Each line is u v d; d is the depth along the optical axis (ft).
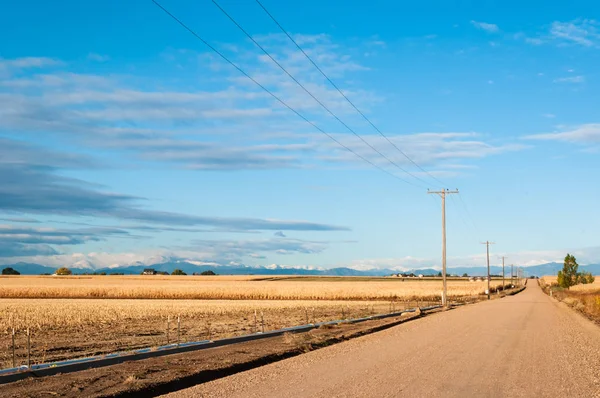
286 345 71.00
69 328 112.68
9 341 88.63
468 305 202.18
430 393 38.75
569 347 68.54
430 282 554.46
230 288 337.31
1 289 309.63
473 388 40.81
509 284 557.33
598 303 158.20
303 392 39.09
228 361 55.57
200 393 39.42
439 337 80.28
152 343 84.12
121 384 42.75
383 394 38.29
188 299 278.05
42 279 530.27
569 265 433.07
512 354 61.00
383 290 318.65
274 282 507.30
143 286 360.28
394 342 74.13
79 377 46.01
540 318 124.36
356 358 58.13
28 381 44.39
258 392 39.37
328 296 290.35
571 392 39.81
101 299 267.39
